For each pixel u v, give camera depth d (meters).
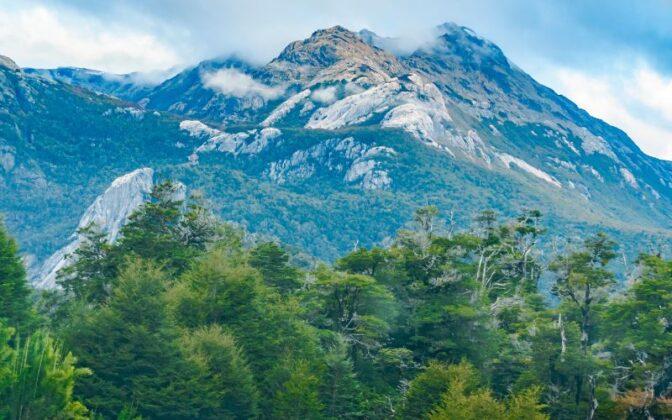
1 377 37.69
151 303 54.28
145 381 51.53
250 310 66.25
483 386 66.06
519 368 74.56
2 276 61.84
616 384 67.56
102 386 50.22
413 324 79.62
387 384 74.56
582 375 68.38
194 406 53.81
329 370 64.75
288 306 69.75
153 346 52.34
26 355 39.41
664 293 73.81
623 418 62.97
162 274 63.41
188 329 59.91
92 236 79.25
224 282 65.94
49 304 74.69
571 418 67.31
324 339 75.50
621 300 82.19
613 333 78.75
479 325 78.31
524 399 55.62
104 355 51.19
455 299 81.31
